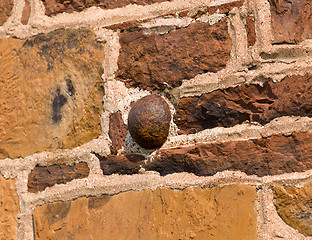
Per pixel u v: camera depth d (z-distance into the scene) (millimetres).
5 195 2832
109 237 2691
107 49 2760
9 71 2875
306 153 2605
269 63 2639
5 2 2908
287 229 2590
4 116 2865
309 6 2654
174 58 2707
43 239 2766
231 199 2621
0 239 2812
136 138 2670
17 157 2836
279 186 2605
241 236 2604
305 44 2637
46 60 2832
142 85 2727
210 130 2670
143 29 2740
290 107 2623
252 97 2646
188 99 2691
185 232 2633
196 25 2701
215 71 2676
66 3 2832
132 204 2686
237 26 2666
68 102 2789
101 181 2723
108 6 2789
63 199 2760
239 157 2635
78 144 2764
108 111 2736
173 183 2662
